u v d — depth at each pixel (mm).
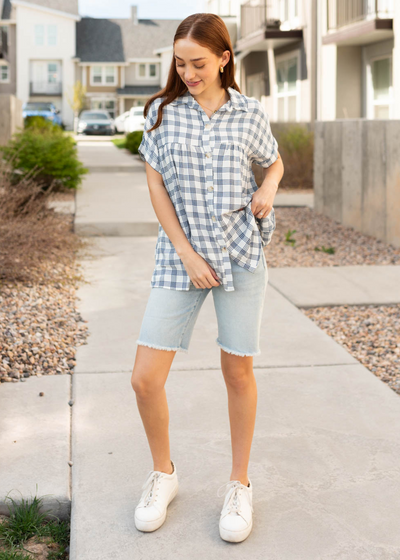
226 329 2242
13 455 2754
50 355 3865
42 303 4848
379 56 13594
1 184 6426
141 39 49469
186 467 2688
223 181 2115
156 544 2219
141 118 35438
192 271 2127
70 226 7746
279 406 3258
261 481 2588
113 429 3010
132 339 4234
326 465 2709
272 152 2248
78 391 3422
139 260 6559
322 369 3756
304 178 12758
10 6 47500
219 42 2037
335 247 7383
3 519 2436
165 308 2186
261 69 18875
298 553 2176
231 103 2117
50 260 6074
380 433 2990
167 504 2361
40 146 10094
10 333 4105
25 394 3365
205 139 2100
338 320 4789
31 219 6172
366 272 6191
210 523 2336
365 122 7789
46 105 38094
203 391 3432
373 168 7660
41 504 2455
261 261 2215
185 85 2139
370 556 2160
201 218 2133
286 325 4566
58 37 46344
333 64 14273
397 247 7230
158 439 2330
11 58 46344
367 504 2447
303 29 15484
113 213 8594
